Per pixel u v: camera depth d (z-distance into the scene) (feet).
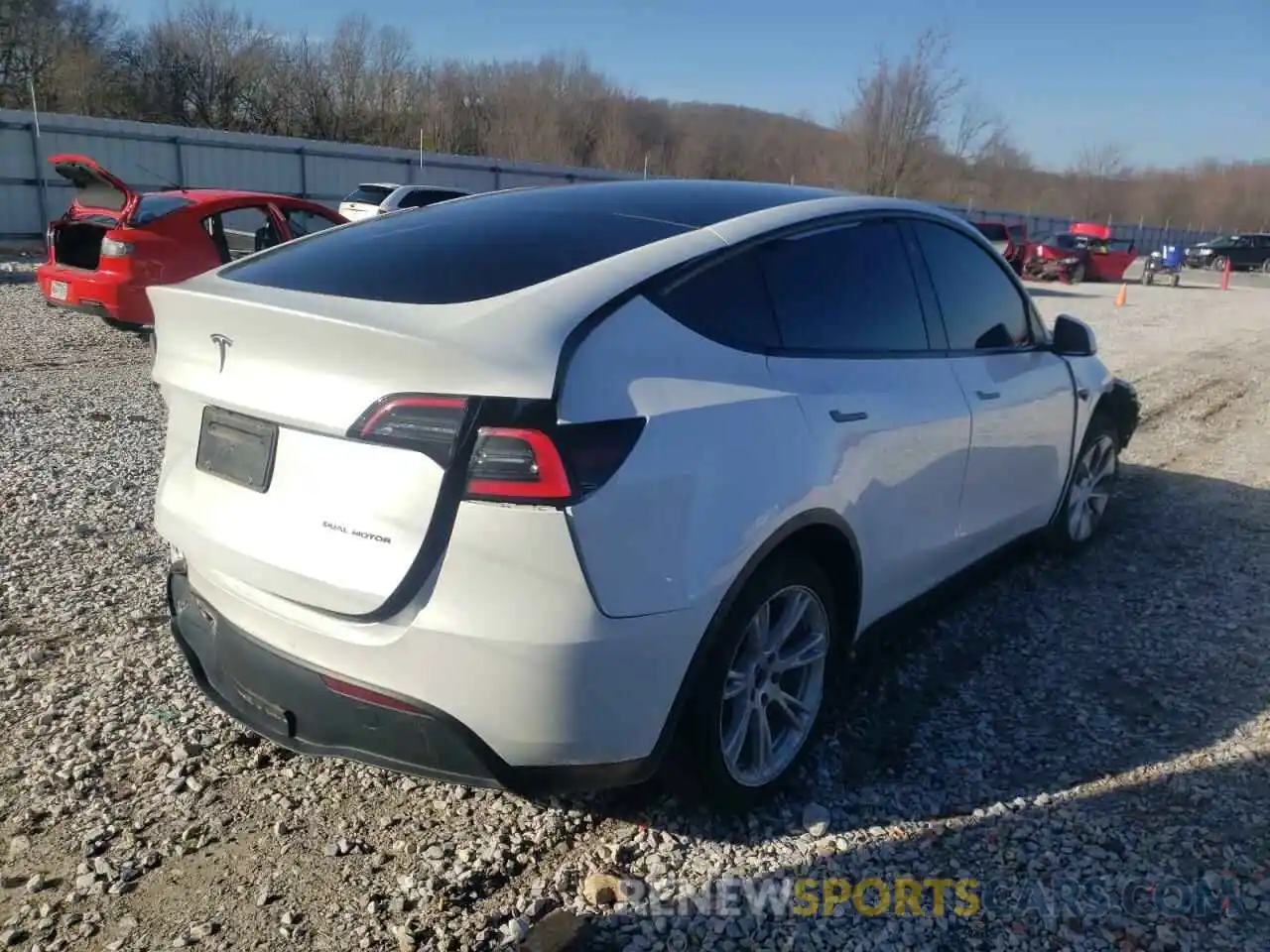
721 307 9.36
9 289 45.34
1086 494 17.21
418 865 9.07
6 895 8.57
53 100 134.62
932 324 12.28
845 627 10.89
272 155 87.15
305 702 8.39
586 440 7.70
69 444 21.53
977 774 10.71
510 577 7.57
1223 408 32.01
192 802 9.87
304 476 8.12
